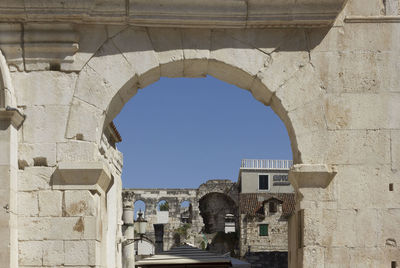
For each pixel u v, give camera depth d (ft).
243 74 39.60
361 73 39.63
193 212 266.16
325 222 38.17
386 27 40.09
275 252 210.18
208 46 39.22
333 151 38.83
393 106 39.42
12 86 38.09
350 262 37.86
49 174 37.50
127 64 38.73
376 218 38.34
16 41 38.37
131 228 82.99
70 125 37.99
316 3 38.29
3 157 36.32
